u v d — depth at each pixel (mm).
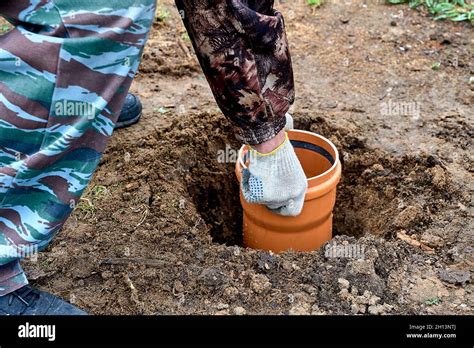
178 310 2227
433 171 2828
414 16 3955
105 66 1871
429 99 3299
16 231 1992
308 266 2385
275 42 1978
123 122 3041
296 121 3186
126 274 2330
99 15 1805
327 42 3746
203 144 3105
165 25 3857
